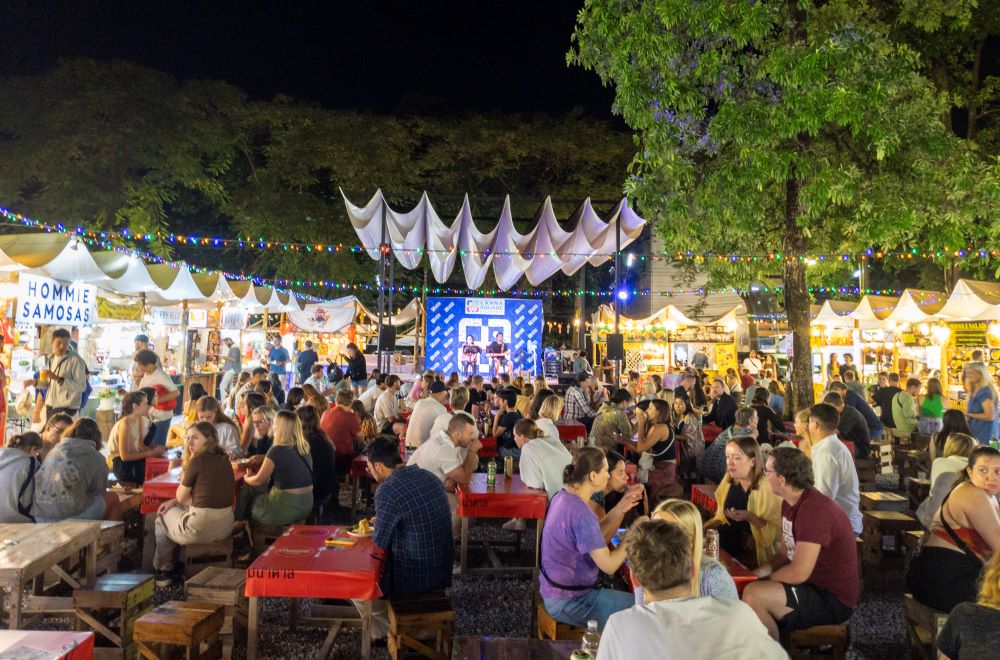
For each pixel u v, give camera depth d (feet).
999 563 9.28
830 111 33.83
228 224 93.76
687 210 40.19
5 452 19.33
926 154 38.29
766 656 7.80
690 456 34.40
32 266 31.48
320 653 15.88
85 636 9.77
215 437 20.24
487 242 58.23
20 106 69.62
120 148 70.95
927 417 38.17
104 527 19.17
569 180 102.89
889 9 49.34
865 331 65.62
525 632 17.97
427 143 99.45
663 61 37.32
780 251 47.14
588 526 14.15
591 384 49.96
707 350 76.23
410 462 23.81
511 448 34.14
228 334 65.57
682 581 8.36
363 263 97.35
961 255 47.09
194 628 13.53
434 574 15.85
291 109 89.97
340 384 35.94
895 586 21.72
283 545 16.01
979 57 58.70
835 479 18.95
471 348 65.77
